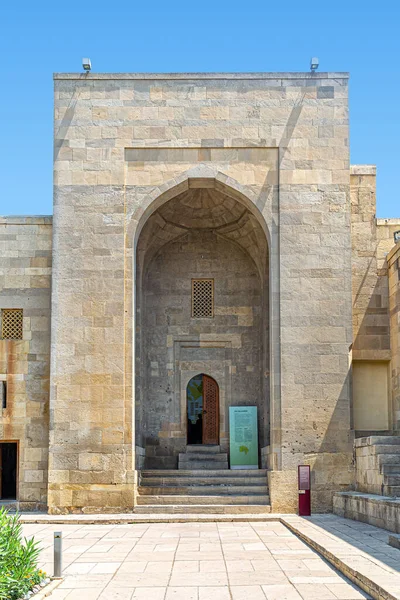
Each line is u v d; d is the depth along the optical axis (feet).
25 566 37.22
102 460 72.02
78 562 44.96
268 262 86.89
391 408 80.48
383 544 45.85
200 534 57.36
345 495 65.41
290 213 75.77
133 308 75.05
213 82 77.46
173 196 78.33
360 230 82.79
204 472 78.28
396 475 59.77
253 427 87.35
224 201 82.74
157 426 88.17
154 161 76.79
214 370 89.56
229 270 90.84
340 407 73.00
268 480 72.95
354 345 80.94
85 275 75.15
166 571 41.70
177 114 77.10
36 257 80.12
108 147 76.79
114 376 73.56
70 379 73.51
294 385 73.41
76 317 74.49
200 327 89.86
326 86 77.51
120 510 71.00
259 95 77.30
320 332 74.18
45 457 76.95
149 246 88.07
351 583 37.45
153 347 89.61
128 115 77.15
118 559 45.88
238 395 88.89
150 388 88.84
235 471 77.92
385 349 80.89
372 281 81.92
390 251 80.12
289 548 49.06
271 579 38.86
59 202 76.07
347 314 74.43
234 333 89.92
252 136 76.84
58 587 38.04
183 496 72.28
